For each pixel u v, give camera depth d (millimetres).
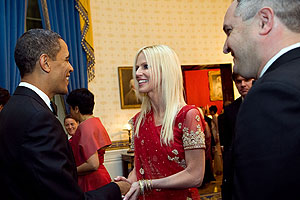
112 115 7578
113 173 7406
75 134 3055
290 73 861
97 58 7535
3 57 5711
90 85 7406
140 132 2025
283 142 778
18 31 6035
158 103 1951
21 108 1434
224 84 8930
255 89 886
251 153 830
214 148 8328
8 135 1397
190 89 10016
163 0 8312
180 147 1842
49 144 1365
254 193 805
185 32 8469
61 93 1724
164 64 1905
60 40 1674
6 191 1388
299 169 757
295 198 758
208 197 6207
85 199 1521
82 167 2922
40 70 1593
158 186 1787
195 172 1770
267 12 974
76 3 7039
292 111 791
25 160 1335
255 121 844
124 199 1752
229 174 1016
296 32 960
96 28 7578
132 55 7875
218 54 8758
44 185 1315
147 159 1972
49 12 6531
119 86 7680
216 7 8836
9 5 5918
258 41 995
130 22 7926
